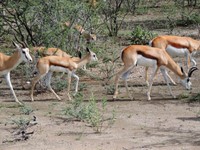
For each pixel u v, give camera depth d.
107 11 41.09
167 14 51.22
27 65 27.91
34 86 25.61
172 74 29.41
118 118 21.00
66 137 18.61
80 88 26.44
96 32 37.69
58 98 24.61
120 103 23.58
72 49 30.47
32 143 18.00
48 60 24.25
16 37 30.56
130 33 41.59
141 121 20.53
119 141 17.98
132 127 19.73
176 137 18.38
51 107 23.14
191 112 21.84
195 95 24.53
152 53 24.09
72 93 25.88
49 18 28.77
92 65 31.28
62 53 27.73
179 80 27.61
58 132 19.25
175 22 47.81
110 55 33.94
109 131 19.25
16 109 22.92
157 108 22.56
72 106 22.61
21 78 28.72
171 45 27.70
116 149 17.12
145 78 27.22
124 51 24.19
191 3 58.78
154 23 49.00
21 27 30.23
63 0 28.22
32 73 27.98
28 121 20.06
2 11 29.58
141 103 23.52
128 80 28.28
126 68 24.16
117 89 24.50
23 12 28.48
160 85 27.17
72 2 28.77
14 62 23.92
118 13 43.62
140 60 24.19
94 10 31.00
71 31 29.11
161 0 61.66
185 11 51.22
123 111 22.09
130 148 17.17
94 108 20.73
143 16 54.56
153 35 38.41
